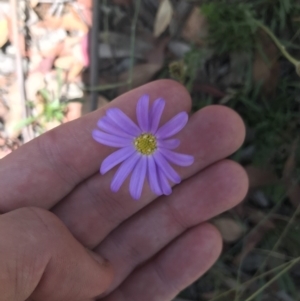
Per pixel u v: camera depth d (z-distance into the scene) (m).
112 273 0.14
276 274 0.18
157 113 0.13
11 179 0.15
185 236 0.16
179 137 0.15
